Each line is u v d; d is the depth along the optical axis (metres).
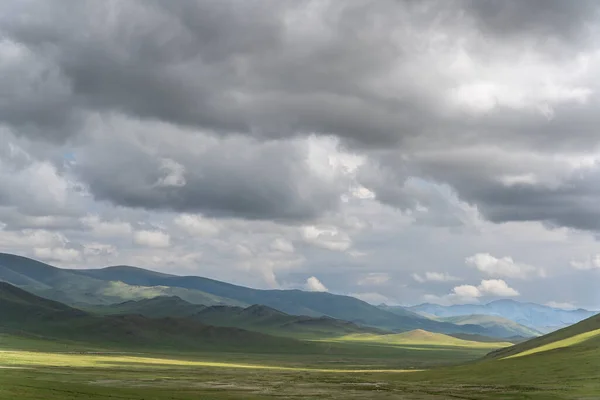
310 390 147.62
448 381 164.88
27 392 93.88
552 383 138.38
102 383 150.25
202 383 165.25
